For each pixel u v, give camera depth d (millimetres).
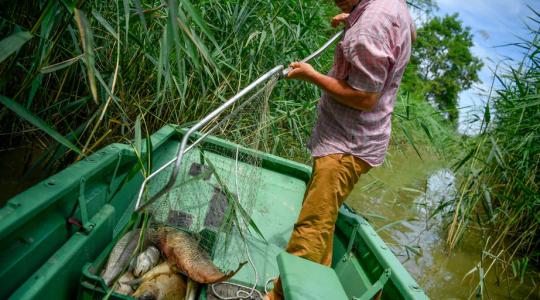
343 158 2170
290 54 4156
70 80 3354
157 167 2914
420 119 4426
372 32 1912
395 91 2219
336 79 2066
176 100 3787
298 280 1765
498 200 4918
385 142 2250
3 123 3150
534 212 4176
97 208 2160
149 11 2391
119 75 3031
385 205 5227
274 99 4125
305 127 4320
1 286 1448
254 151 2652
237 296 2207
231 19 3740
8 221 1418
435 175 7637
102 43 3295
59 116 3371
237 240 2652
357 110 2121
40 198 1609
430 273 3873
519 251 4508
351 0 2174
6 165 3164
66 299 1766
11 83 2881
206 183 2750
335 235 2932
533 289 3973
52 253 1763
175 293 1978
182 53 3113
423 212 5289
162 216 2398
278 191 3242
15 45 1598
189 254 2047
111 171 2309
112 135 3523
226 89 3932
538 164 4391
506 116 4469
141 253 2047
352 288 2381
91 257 1963
